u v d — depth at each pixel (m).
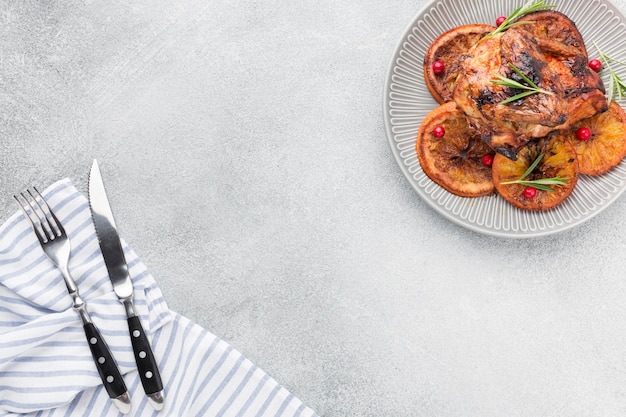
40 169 0.85
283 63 0.87
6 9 0.86
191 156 0.86
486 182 0.83
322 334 0.85
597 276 0.86
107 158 0.86
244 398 0.82
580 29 0.85
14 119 0.85
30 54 0.86
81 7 0.86
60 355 0.81
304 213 0.86
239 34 0.87
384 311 0.86
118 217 0.85
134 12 0.86
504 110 0.76
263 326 0.85
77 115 0.86
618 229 0.86
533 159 0.82
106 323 0.81
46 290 0.81
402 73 0.84
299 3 0.87
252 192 0.86
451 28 0.84
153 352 0.82
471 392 0.85
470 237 0.86
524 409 0.85
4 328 0.82
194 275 0.85
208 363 0.82
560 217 0.83
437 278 0.86
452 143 0.84
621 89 0.83
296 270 0.86
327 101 0.87
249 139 0.87
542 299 0.86
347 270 0.86
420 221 0.86
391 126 0.83
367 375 0.85
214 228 0.86
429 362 0.85
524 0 0.84
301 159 0.87
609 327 0.86
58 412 0.81
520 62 0.76
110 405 0.82
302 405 0.82
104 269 0.82
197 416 0.82
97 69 0.86
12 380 0.80
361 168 0.87
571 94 0.79
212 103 0.87
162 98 0.86
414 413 0.85
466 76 0.78
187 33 0.87
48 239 0.81
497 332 0.86
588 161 0.83
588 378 0.85
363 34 0.87
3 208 0.85
